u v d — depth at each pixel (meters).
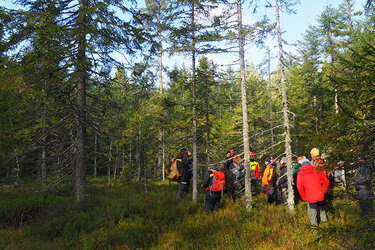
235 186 9.82
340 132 2.89
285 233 5.56
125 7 9.62
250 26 8.11
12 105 8.00
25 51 8.31
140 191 13.27
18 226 7.88
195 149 10.59
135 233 6.63
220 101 11.38
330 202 5.66
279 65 7.98
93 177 22.17
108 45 9.38
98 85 10.38
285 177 8.19
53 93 9.39
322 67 18.98
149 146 14.52
